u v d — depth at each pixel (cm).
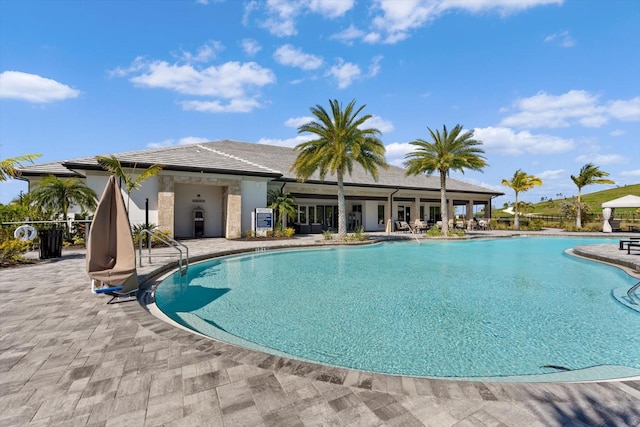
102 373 314
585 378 379
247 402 266
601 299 722
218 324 554
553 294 765
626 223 3647
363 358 432
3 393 280
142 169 1634
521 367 408
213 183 1819
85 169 1516
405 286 842
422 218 3250
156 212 1683
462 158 2152
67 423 241
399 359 430
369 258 1348
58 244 1145
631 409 255
